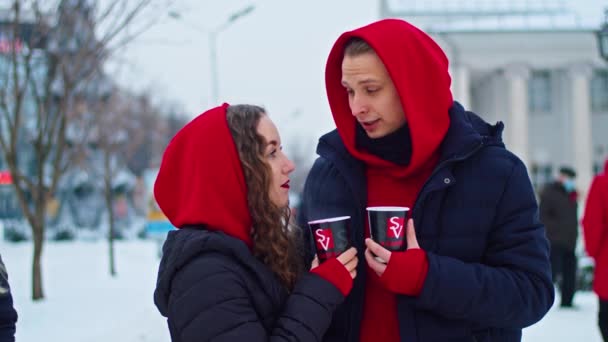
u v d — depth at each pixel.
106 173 15.17
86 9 9.04
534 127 38.56
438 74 2.25
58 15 9.07
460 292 2.08
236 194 2.21
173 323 2.09
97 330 7.53
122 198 32.47
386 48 2.18
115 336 7.28
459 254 2.24
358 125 2.47
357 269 2.38
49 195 9.78
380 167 2.41
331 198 2.52
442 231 2.25
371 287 2.38
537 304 2.18
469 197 2.24
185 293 2.03
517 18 36.72
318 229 2.23
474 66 35.94
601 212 5.95
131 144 24.64
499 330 2.34
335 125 2.49
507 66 35.78
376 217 2.14
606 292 5.81
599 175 6.07
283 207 2.32
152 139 32.31
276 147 2.31
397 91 2.23
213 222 2.17
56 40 9.20
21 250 20.80
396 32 2.24
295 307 2.10
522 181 2.27
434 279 2.08
